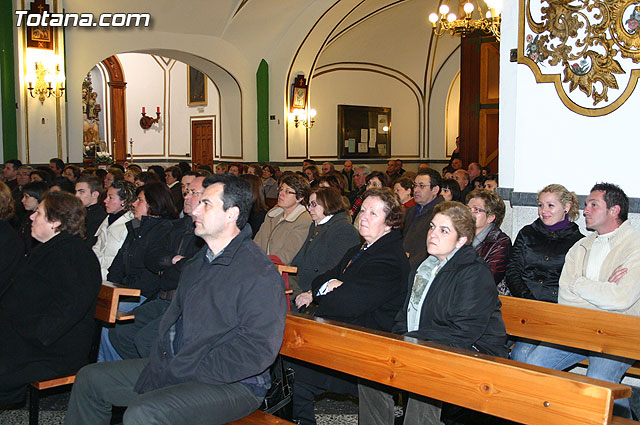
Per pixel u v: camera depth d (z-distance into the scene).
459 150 14.34
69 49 11.52
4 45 10.55
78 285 3.10
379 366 2.46
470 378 2.19
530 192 4.62
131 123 19.53
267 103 14.55
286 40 14.12
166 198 4.32
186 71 18.23
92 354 3.58
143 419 2.23
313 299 3.50
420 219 5.13
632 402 3.59
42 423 3.49
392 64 17.25
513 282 3.87
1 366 3.02
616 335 2.97
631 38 4.14
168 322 2.58
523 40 4.59
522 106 4.63
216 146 17.23
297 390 3.21
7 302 3.17
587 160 4.38
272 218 5.03
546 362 3.37
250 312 2.40
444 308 2.73
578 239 3.81
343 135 16.62
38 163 11.02
